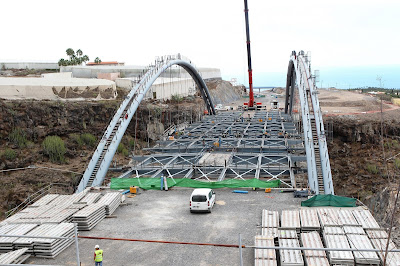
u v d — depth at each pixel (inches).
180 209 1226.0
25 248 864.3
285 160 1897.1
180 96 4463.6
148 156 2049.7
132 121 2982.3
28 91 2659.9
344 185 2711.6
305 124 1903.3
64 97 2783.0
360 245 824.3
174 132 2960.1
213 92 6063.0
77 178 2097.7
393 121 3225.9
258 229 1020.5
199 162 1846.7
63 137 2512.3
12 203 1818.4
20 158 2150.6
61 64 4938.5
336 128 3262.8
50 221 1005.2
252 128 3036.4
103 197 1251.2
